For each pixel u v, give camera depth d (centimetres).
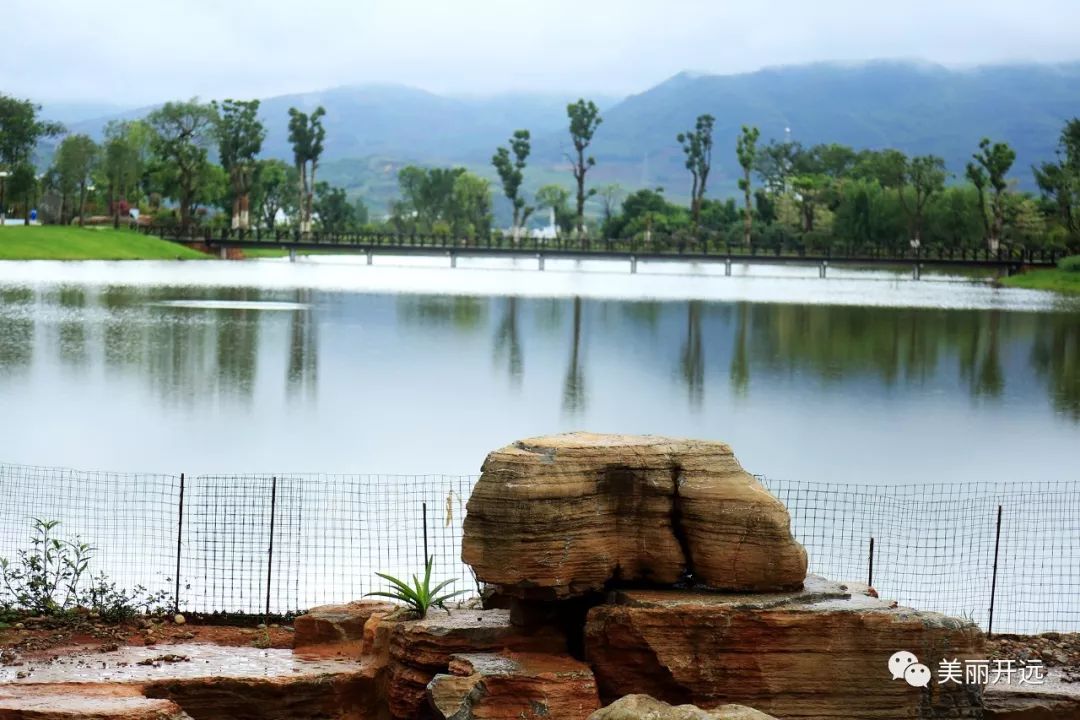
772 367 5516
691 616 1223
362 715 1334
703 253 12488
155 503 2247
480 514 1244
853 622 1229
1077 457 3372
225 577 1800
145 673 1345
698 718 1084
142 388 4303
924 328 7281
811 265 15212
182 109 14750
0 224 12356
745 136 14912
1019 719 1324
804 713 1224
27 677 1325
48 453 3039
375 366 5169
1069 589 1869
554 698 1191
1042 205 14875
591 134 16438
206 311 7200
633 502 1287
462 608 1445
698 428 3844
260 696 1316
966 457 3353
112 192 15175
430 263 14862
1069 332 7169
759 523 1269
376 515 2208
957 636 1241
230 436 3384
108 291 8262
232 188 15912
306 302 8050
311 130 15975
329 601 1700
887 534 2188
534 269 13812
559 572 1238
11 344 5394
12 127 14025
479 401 4312
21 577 1680
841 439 3641
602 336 6612
